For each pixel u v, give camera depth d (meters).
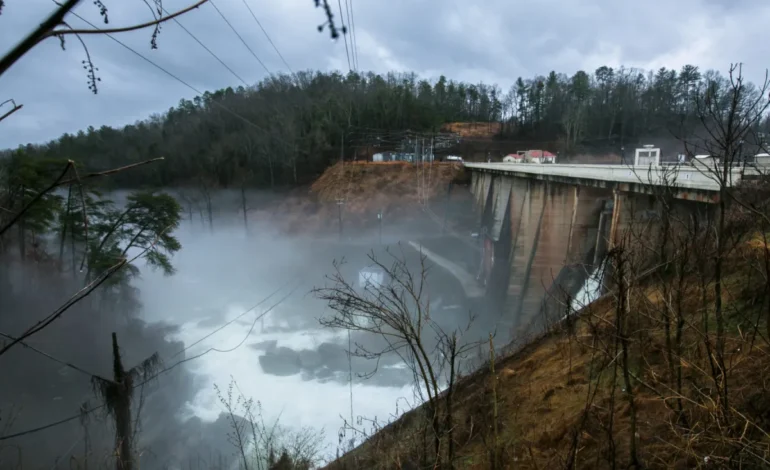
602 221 27.55
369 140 99.06
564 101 111.50
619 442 8.27
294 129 76.62
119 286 37.06
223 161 80.75
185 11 1.93
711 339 9.46
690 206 18.62
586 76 108.38
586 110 102.19
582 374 11.55
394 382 36.22
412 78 143.38
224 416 32.59
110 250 34.94
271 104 68.38
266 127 69.31
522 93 124.12
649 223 12.38
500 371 14.34
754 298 9.75
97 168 48.88
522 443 9.75
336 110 97.88
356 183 87.06
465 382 14.28
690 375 8.72
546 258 36.47
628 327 10.01
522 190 47.22
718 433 6.73
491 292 47.25
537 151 87.69
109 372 32.28
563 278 31.31
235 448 28.58
